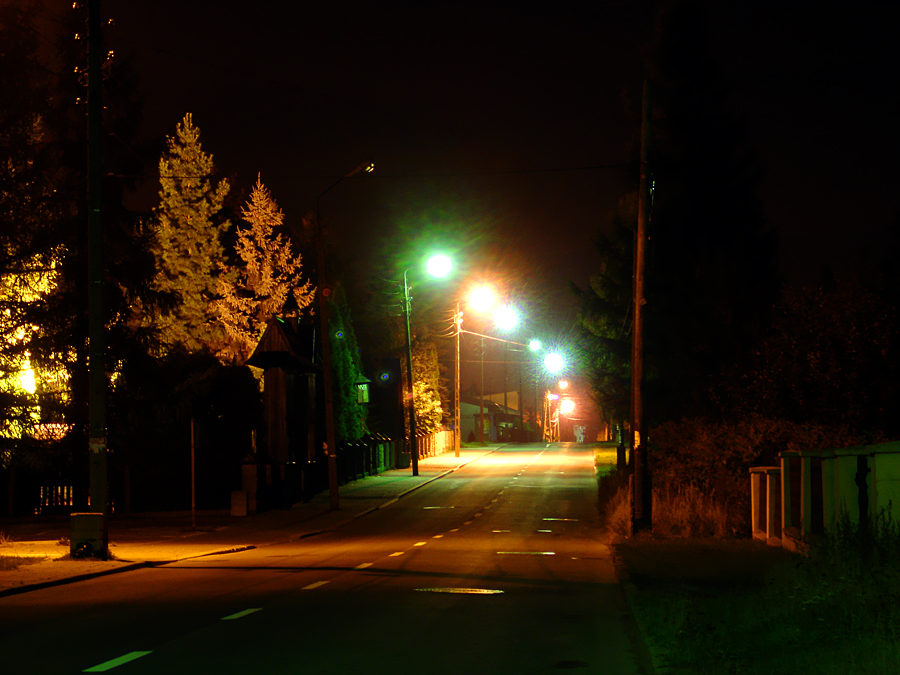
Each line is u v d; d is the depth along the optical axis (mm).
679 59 37062
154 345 31906
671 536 21641
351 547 23156
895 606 8094
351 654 8805
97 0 18641
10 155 26922
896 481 12523
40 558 18516
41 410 28297
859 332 20891
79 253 29906
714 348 27828
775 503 19188
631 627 10625
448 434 83250
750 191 37250
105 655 8648
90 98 18594
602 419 47188
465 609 11945
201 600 12703
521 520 31828
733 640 8461
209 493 34531
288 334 41438
